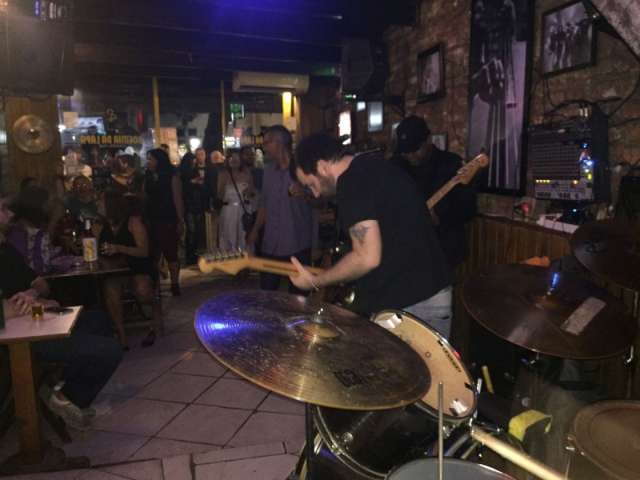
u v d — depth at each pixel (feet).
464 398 5.40
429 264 6.98
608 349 6.19
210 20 19.17
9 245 10.56
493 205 12.46
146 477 8.17
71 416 9.32
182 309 17.69
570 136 8.93
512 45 11.27
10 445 9.45
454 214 10.64
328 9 16.52
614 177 8.78
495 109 12.00
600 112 8.66
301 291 13.10
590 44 9.15
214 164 26.66
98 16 18.29
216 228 26.03
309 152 6.82
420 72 15.90
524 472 5.67
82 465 8.55
